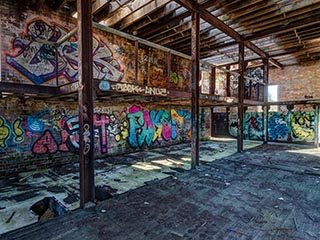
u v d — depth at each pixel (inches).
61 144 214.2
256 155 264.8
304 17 215.6
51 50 198.2
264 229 95.1
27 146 192.1
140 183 159.9
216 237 89.1
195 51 198.2
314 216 107.0
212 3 184.7
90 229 95.3
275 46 311.3
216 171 190.5
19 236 90.0
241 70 275.9
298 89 402.0
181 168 203.9
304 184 155.6
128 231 93.7
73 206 120.0
